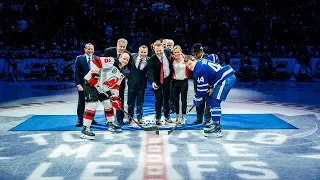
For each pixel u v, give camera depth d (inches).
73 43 808.9
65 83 679.1
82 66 281.1
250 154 212.2
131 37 821.2
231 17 892.0
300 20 889.5
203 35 844.0
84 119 250.2
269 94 508.4
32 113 352.5
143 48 284.8
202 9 912.3
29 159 203.8
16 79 715.4
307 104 410.9
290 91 547.2
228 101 436.8
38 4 896.9
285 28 872.3
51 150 221.6
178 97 294.5
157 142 240.4
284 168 187.6
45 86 622.2
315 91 546.3
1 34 831.1
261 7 944.3
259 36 874.8
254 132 268.2
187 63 255.0
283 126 287.6
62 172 182.1
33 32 852.0
